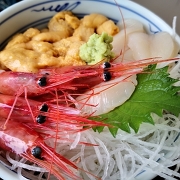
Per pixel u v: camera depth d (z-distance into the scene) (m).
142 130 0.14
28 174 0.13
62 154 0.14
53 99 0.14
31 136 0.13
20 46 0.16
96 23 0.17
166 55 0.16
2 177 0.12
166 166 0.14
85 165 0.14
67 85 0.14
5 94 0.14
